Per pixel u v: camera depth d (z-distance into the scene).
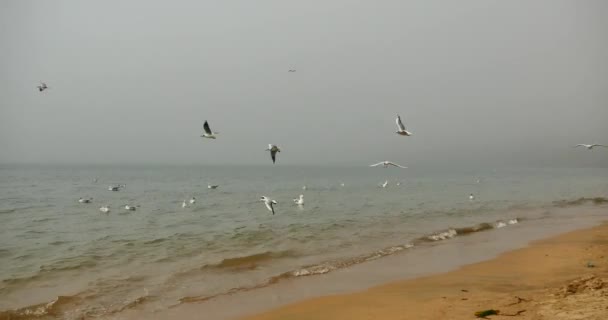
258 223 33.88
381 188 82.62
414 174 185.88
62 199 56.72
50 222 35.03
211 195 65.38
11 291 16.41
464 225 32.38
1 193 66.12
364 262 20.83
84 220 36.44
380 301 14.96
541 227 32.03
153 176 146.88
